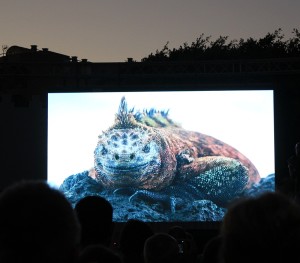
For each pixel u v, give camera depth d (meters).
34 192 1.81
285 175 22.14
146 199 20.38
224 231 1.81
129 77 21.66
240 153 20.23
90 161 20.39
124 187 20.39
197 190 20.33
